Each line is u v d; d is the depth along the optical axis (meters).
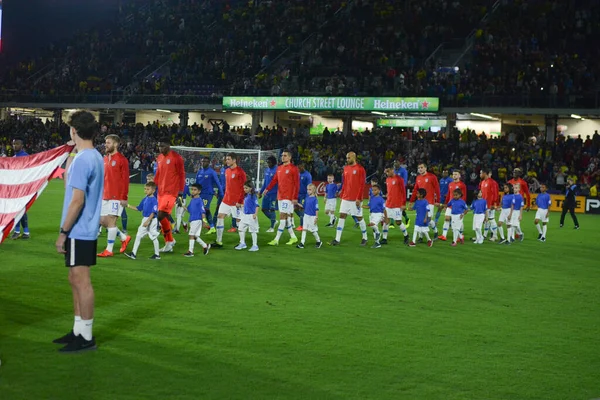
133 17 54.75
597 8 41.19
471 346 6.54
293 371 5.52
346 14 47.50
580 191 30.47
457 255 13.53
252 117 41.22
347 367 5.70
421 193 14.63
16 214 6.47
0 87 48.91
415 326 7.27
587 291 9.95
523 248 15.35
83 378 5.14
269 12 49.81
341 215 14.27
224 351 6.01
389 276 10.54
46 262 10.21
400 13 44.84
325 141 38.75
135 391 4.92
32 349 5.81
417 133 38.47
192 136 40.72
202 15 52.59
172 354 5.85
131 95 42.72
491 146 35.28
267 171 16.23
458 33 43.34
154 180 11.90
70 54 51.22
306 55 44.12
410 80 38.22
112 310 7.38
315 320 7.33
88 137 5.83
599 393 5.29
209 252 12.23
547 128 35.56
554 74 35.59
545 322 7.77
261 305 7.96
